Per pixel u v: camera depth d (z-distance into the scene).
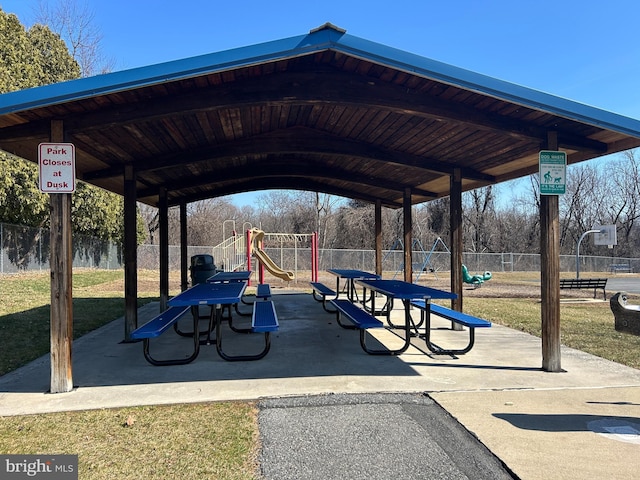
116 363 5.24
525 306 11.43
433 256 29.17
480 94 4.31
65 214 4.28
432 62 3.93
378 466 2.70
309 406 3.73
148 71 3.67
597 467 2.65
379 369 4.90
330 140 6.63
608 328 7.78
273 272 14.68
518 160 6.72
